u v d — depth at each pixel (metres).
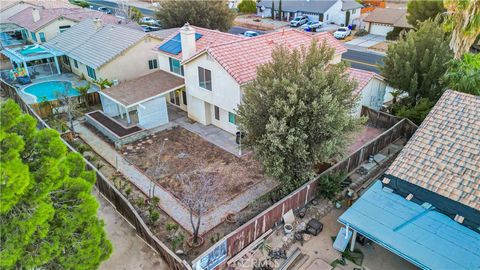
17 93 29.17
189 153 23.30
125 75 33.69
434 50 25.66
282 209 16.58
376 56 45.78
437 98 25.98
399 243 13.30
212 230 16.72
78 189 11.48
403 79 27.06
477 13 22.92
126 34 34.81
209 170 21.36
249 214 17.52
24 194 9.62
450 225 13.81
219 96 24.53
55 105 28.50
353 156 20.58
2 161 8.60
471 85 21.62
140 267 14.57
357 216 14.76
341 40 55.03
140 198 18.61
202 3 47.28
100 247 12.50
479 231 13.46
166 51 29.92
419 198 15.17
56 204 11.09
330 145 16.11
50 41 40.12
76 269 11.33
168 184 20.08
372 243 15.76
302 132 16.36
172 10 47.00
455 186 14.69
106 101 28.03
